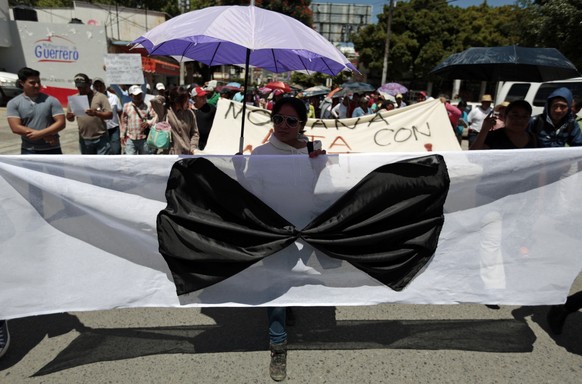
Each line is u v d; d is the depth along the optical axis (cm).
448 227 274
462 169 267
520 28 1448
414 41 3133
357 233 265
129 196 259
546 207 273
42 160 250
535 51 371
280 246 261
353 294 275
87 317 317
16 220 251
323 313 331
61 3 4369
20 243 253
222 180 259
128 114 660
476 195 271
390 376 256
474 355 278
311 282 273
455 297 280
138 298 268
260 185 263
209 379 250
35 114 407
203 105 692
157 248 265
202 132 691
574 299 291
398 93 1503
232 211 261
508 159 267
